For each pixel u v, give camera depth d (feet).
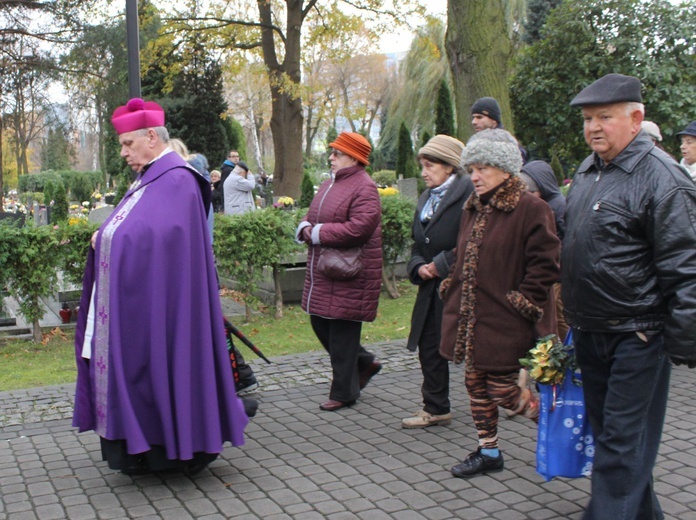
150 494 12.45
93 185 122.62
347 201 16.01
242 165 36.91
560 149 40.42
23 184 116.67
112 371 12.35
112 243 12.30
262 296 29.86
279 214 27.07
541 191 15.96
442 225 14.58
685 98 36.91
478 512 11.61
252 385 17.63
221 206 47.24
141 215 12.39
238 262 26.07
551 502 11.94
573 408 10.91
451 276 13.10
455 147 14.85
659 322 9.47
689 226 9.01
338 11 63.77
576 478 11.77
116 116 12.89
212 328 12.69
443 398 15.48
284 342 23.34
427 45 64.54
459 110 28.48
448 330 12.96
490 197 12.28
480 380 12.70
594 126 9.62
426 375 15.42
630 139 9.64
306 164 122.01
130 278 12.25
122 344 12.27
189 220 12.51
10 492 12.62
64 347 23.17
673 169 9.27
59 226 23.80
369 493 12.35
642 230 9.37
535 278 11.90
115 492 12.55
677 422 15.56
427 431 15.34
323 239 15.97
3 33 60.39
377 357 21.30
